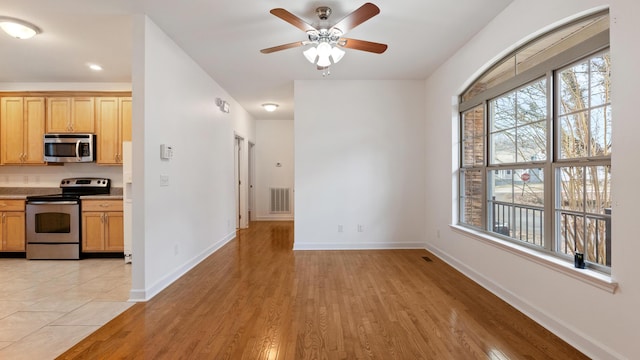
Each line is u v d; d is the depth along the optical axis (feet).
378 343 7.00
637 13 5.42
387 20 9.89
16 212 14.33
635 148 5.49
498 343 6.96
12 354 6.55
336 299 9.50
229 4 8.86
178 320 8.13
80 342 7.05
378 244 16.06
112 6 8.89
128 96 15.08
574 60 7.15
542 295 7.79
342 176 15.97
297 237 15.96
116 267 12.94
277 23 9.99
